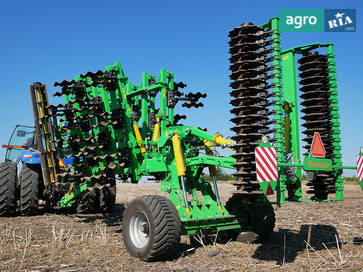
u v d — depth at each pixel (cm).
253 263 371
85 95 578
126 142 550
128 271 350
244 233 470
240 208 477
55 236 499
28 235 521
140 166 551
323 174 661
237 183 402
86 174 605
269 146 358
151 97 605
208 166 480
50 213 765
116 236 523
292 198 741
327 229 546
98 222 654
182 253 413
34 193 694
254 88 402
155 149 523
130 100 583
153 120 601
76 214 772
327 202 882
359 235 502
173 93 590
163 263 379
